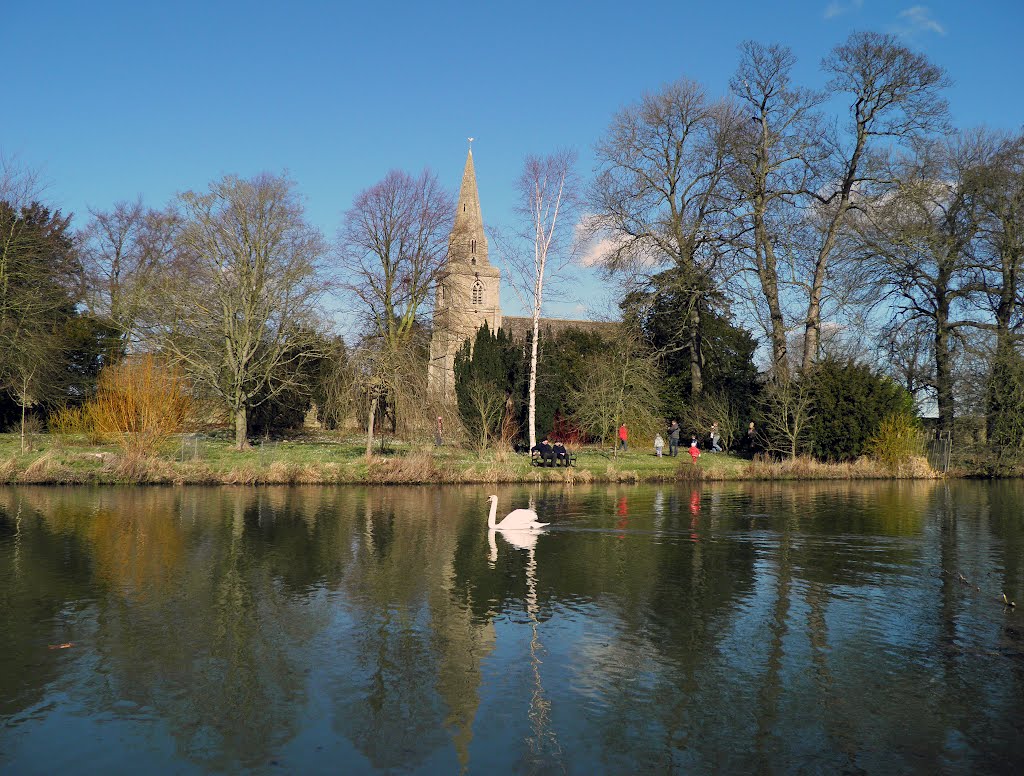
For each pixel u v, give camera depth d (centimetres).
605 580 1570
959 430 4125
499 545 1912
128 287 4650
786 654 1159
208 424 4903
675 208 4572
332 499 2747
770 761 848
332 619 1302
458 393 4416
